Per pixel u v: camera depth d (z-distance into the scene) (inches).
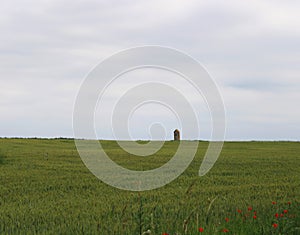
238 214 468.4
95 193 713.6
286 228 395.5
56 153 1401.3
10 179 869.2
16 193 719.7
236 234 388.5
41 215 511.5
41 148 1638.8
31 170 1008.2
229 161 1250.6
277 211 475.5
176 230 383.6
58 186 789.2
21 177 893.2
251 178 920.3
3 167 1058.7
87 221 452.4
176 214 476.1
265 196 655.1
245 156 1414.9
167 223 417.7
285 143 2219.5
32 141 1974.7
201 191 720.3
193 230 384.2
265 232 397.7
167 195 665.6
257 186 789.9
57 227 433.7
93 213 512.7
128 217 473.4
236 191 721.0
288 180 890.7
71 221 461.7
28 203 621.3
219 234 389.7
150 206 553.9
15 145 1732.3
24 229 436.5
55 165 1105.4
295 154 1529.3
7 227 439.5
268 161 1254.9
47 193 718.5
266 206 534.0
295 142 2298.2
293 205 544.4
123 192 717.9
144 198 624.4
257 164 1182.9
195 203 569.0
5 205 605.3
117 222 435.5
